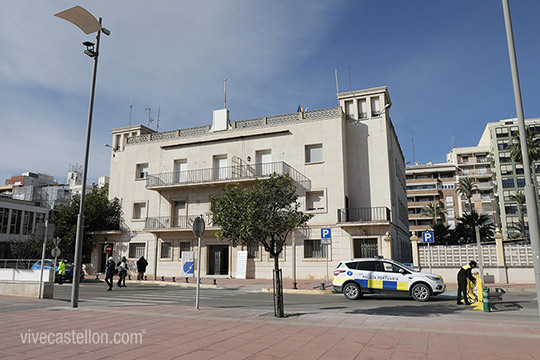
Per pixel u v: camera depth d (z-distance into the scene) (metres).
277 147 30.39
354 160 29.33
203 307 12.96
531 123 73.88
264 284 24.50
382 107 29.28
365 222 26.03
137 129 37.50
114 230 34.25
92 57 13.75
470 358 6.07
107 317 10.39
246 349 6.72
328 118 29.23
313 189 28.66
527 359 6.01
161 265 32.31
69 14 12.70
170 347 6.87
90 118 13.52
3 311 11.45
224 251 31.03
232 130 32.06
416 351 6.54
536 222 8.05
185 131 34.28
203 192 32.00
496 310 12.63
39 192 58.38
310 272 27.31
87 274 34.97
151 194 34.38
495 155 76.12
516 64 8.48
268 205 12.03
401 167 39.59
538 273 7.91
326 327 8.87
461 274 14.42
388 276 16.00
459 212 79.06
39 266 18.41
